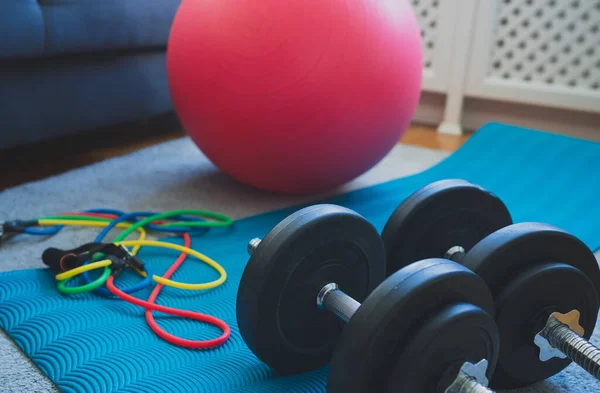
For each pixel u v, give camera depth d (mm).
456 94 2051
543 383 702
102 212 1188
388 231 743
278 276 596
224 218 1172
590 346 581
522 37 1926
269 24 1025
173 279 930
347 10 1040
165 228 1104
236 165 1209
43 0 1251
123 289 858
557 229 636
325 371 709
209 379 680
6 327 769
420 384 519
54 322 777
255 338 615
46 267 958
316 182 1223
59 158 1602
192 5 1133
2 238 1063
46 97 1362
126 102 1576
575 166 1452
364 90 1072
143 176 1450
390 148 1262
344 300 616
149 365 699
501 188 1405
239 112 1084
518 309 611
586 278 639
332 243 626
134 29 1470
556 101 1879
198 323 804
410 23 1166
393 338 510
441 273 519
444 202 741
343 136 1109
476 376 539
